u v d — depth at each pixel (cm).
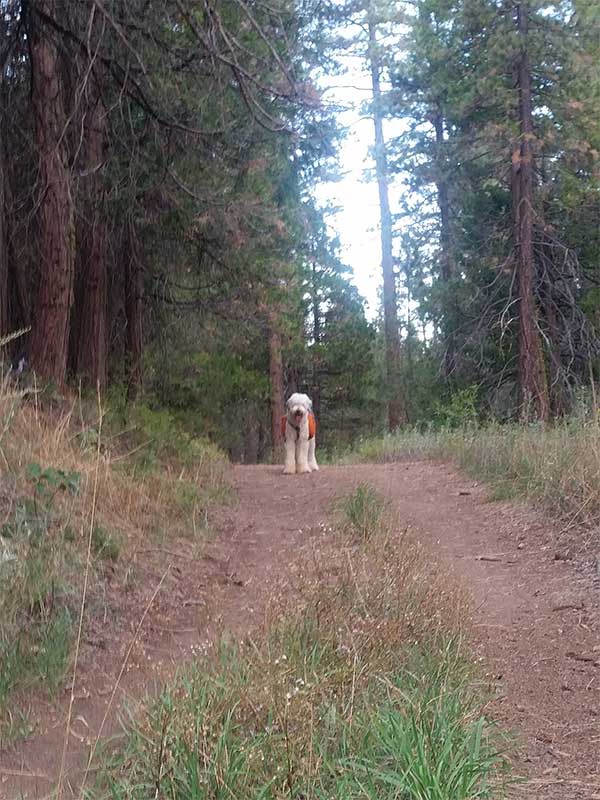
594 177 1130
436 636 308
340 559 362
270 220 756
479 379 1298
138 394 877
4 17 598
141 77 614
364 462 1110
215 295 962
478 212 1329
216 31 564
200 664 262
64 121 632
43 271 639
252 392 1612
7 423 434
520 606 397
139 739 220
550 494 546
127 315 916
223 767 202
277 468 936
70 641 305
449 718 239
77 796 211
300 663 262
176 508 539
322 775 210
